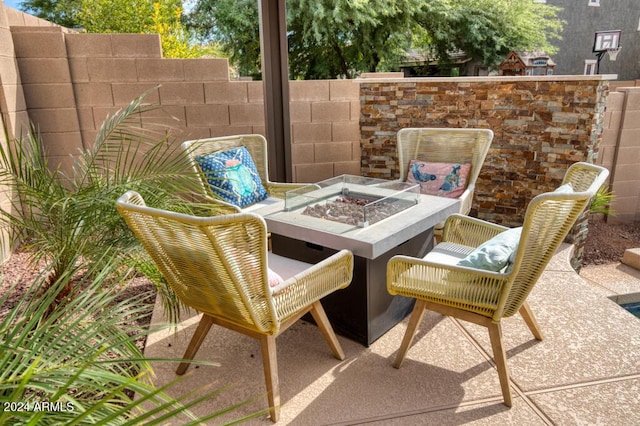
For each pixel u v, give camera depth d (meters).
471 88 3.98
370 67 10.38
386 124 4.49
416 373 2.20
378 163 4.63
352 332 2.48
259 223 1.53
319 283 2.04
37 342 1.16
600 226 5.06
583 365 2.21
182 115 4.41
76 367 1.13
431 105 4.21
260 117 4.64
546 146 3.74
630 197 5.03
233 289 1.70
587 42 12.30
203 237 1.53
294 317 2.06
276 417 1.90
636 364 2.21
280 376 2.20
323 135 4.90
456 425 1.86
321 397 2.05
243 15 9.33
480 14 10.30
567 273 3.20
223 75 4.44
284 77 3.89
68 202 2.05
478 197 4.18
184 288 1.95
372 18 9.41
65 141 4.16
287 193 2.71
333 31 9.70
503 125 3.91
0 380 1.03
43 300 1.42
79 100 4.14
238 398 2.06
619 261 4.22
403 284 2.10
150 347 2.45
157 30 7.05
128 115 2.46
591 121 3.48
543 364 2.22
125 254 2.11
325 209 2.67
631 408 1.92
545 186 3.81
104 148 2.39
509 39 10.58
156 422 0.88
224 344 2.49
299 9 8.93
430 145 3.56
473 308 1.96
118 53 4.14
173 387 2.13
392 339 2.49
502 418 1.89
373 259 2.34
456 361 2.28
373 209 2.48
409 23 9.85
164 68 4.27
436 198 2.97
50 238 2.15
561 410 1.92
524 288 1.94
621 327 2.53
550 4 11.77
